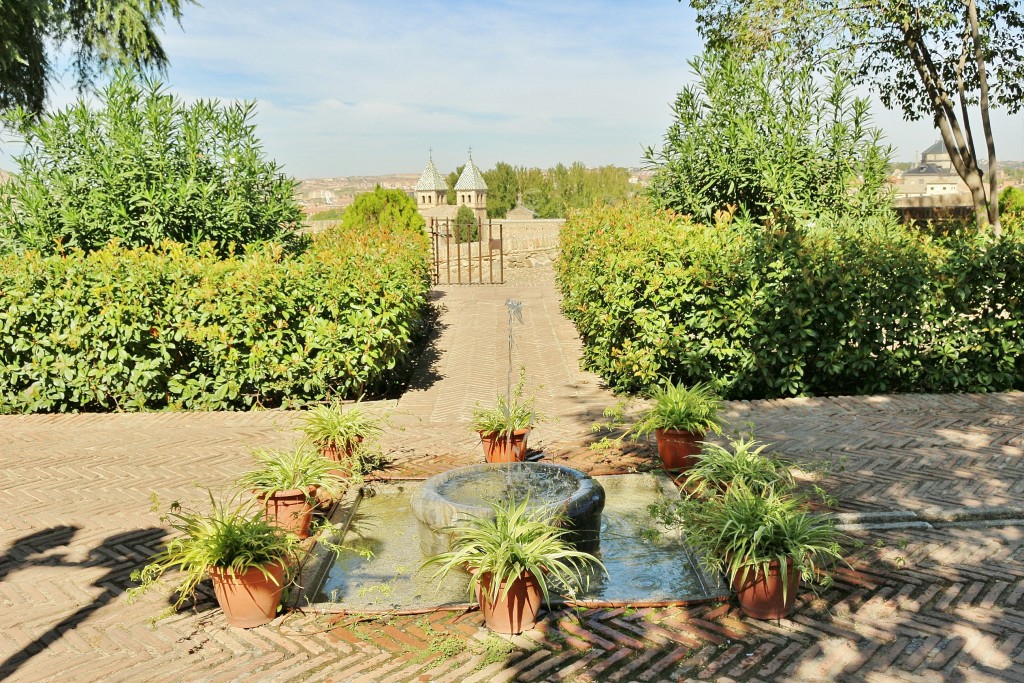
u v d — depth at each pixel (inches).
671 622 157.4
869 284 333.4
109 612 166.9
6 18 617.3
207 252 373.1
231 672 142.3
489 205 3100.4
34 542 206.1
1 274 349.4
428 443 294.4
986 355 346.0
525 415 264.5
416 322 454.6
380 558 194.1
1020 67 602.9
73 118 430.9
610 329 369.4
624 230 390.6
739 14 598.9
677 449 242.4
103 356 348.2
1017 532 197.5
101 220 415.8
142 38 725.3
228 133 450.6
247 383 361.7
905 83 646.5
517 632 154.5
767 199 467.2
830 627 153.7
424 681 138.7
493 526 164.6
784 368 339.9
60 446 298.8
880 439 274.7
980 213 602.5
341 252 402.3
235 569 154.3
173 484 251.1
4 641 155.3
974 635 149.6
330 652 149.2
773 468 204.1
